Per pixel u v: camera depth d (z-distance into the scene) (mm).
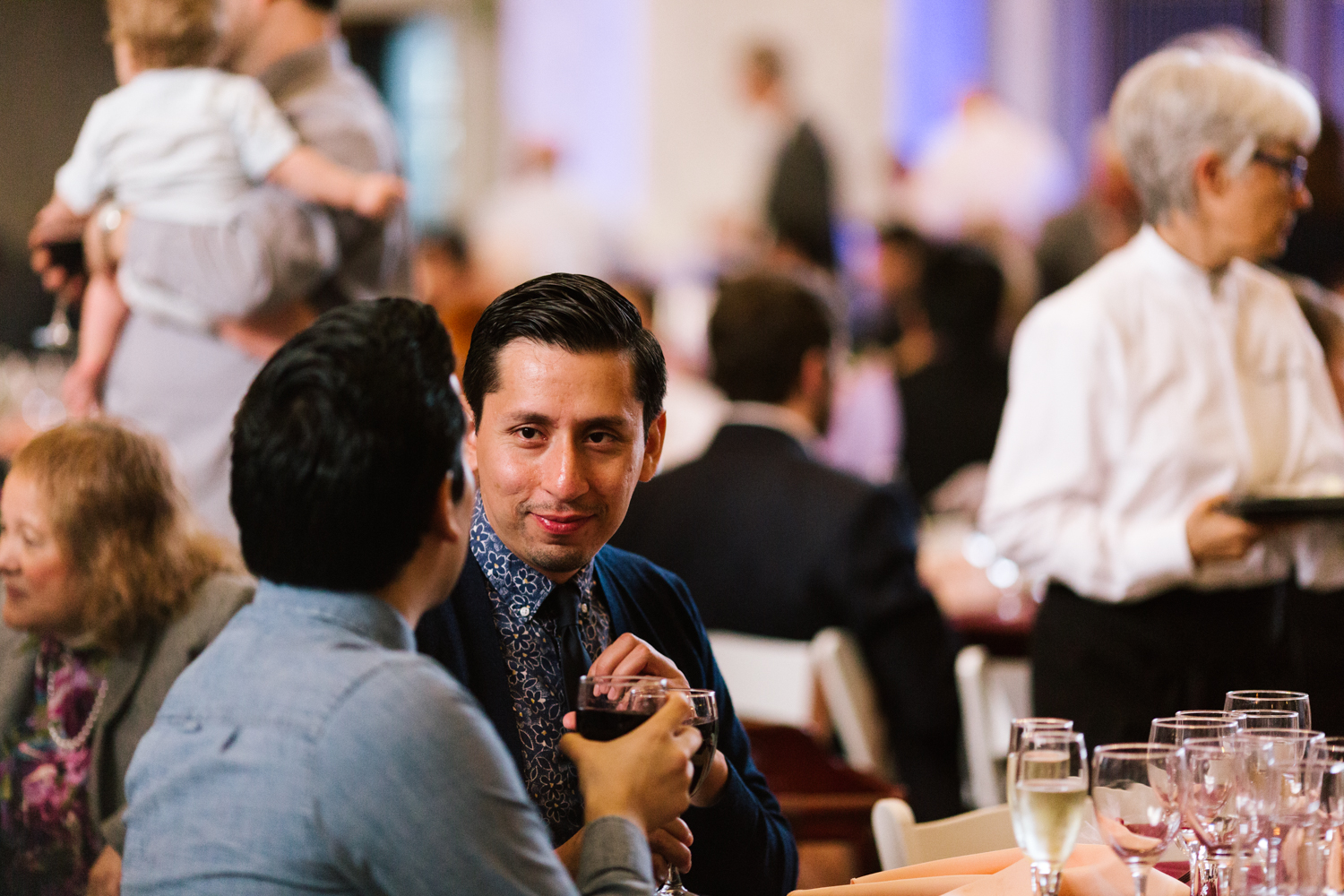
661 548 4430
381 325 1762
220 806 1709
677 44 13516
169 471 3074
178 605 3018
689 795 2010
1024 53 13453
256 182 4289
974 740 4055
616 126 13680
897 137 13445
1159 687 3527
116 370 4285
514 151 13570
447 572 1837
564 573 2303
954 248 7641
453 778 1672
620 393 2191
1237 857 2045
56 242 4395
